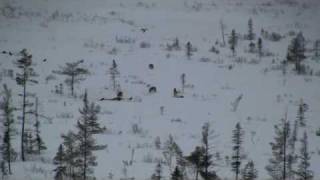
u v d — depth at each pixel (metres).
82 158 104.50
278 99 174.00
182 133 133.75
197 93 176.62
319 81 199.50
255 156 117.69
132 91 175.25
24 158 106.56
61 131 127.75
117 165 104.88
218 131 137.50
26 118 136.25
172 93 174.75
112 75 183.38
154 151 115.88
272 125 146.00
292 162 106.81
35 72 187.75
